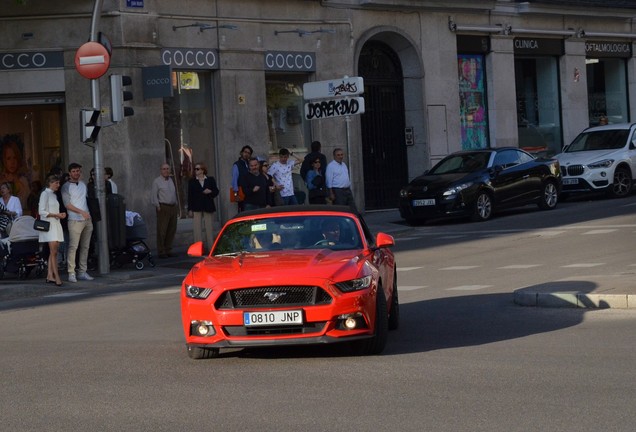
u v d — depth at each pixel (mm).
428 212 34094
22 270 26016
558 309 16688
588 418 9305
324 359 13023
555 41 47438
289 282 12461
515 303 17516
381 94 40531
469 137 43500
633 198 39000
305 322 12414
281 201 31453
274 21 35812
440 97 41844
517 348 13281
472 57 43781
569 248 25281
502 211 37844
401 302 18562
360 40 38688
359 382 11359
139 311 19203
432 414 9680
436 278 21703
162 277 26031
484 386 10883
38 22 31500
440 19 41844
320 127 37500
